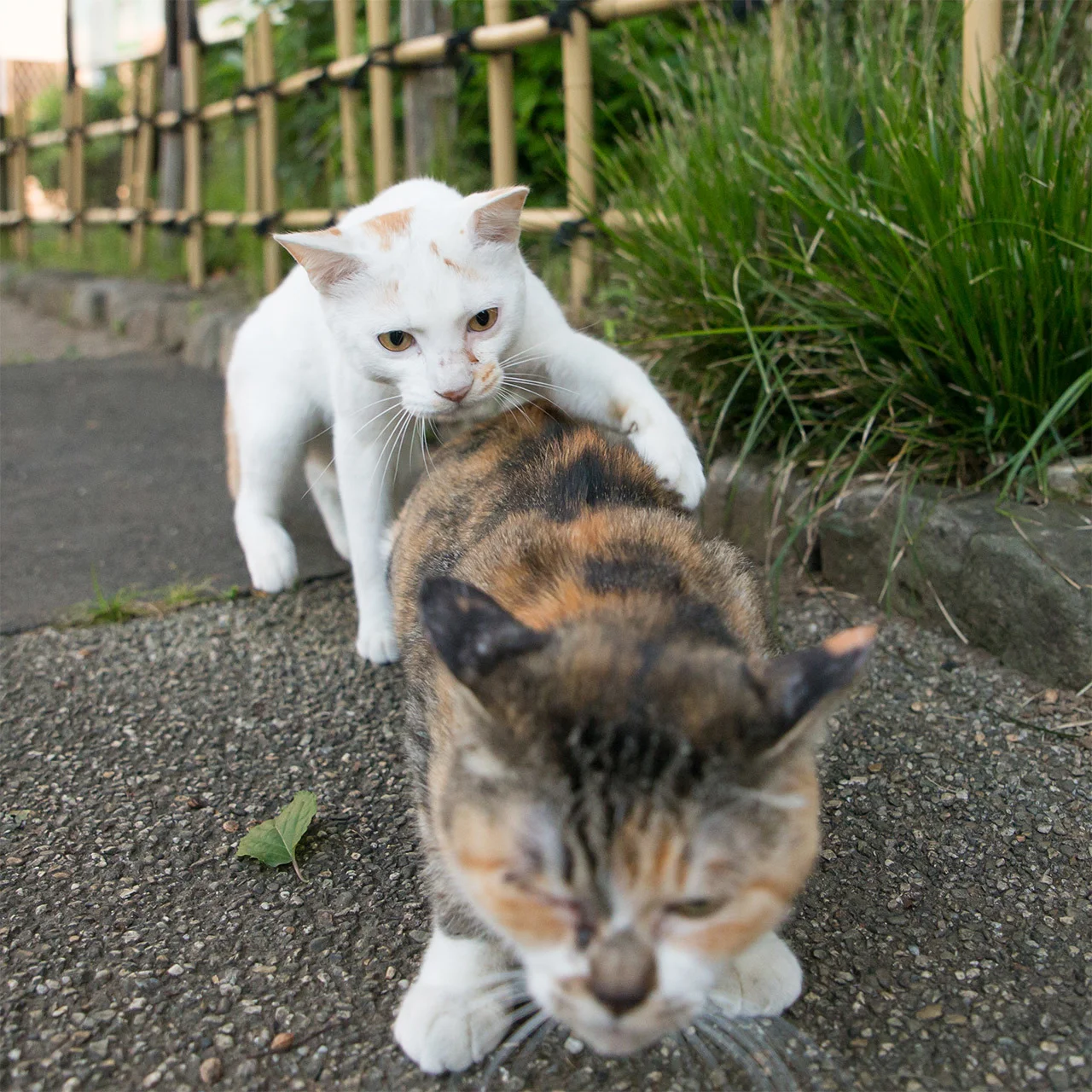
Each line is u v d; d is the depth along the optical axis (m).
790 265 0.67
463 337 0.53
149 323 1.48
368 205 0.64
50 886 0.46
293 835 0.47
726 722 0.29
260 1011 0.39
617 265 0.83
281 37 1.50
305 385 0.67
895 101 0.64
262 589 0.69
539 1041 0.38
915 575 0.62
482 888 0.32
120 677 0.63
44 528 0.87
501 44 0.99
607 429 0.56
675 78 0.85
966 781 0.50
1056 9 0.67
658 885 0.29
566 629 0.32
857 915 0.43
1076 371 0.61
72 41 1.91
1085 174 0.59
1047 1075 0.35
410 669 0.44
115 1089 0.36
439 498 0.51
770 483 0.69
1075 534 0.57
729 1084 0.36
